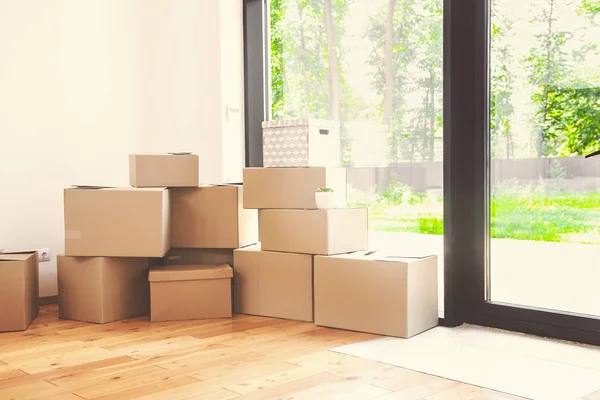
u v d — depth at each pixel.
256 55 4.52
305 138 3.53
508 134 3.29
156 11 4.49
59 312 3.63
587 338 3.01
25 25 3.95
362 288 3.24
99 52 4.26
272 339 3.14
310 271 3.46
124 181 4.39
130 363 2.77
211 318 3.58
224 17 4.38
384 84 3.78
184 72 4.48
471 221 3.39
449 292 3.36
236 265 3.71
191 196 3.75
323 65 4.14
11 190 3.92
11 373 2.65
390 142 3.75
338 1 4.03
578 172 3.06
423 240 3.60
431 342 3.07
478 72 3.35
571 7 3.06
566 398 2.32
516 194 3.28
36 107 4.00
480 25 3.33
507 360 2.79
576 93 3.06
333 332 3.27
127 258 3.63
